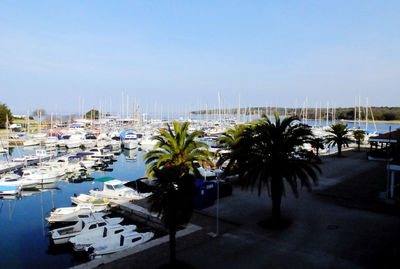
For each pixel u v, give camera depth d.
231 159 19.83
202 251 14.01
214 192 22.08
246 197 23.59
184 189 12.27
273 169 16.39
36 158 51.09
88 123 126.50
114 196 27.64
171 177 12.16
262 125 17.52
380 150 24.30
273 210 16.92
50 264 17.59
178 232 16.72
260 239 15.21
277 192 16.69
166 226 12.12
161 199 12.07
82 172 45.22
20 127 105.62
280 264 12.52
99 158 51.62
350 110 170.25
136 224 21.39
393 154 22.41
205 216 19.34
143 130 101.19
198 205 20.83
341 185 26.59
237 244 14.68
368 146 60.84
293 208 20.02
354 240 14.69
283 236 15.48
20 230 22.97
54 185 37.94
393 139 23.16
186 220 12.26
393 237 14.91
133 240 18.38
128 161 56.34
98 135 80.19
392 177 21.33
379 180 28.47
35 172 39.00
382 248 13.70
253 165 16.73
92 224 20.48
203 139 85.81
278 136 16.86
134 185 32.78
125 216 22.91
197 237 16.02
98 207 25.48
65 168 43.69
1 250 19.47
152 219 21.53
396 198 21.22
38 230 22.98
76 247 18.25
